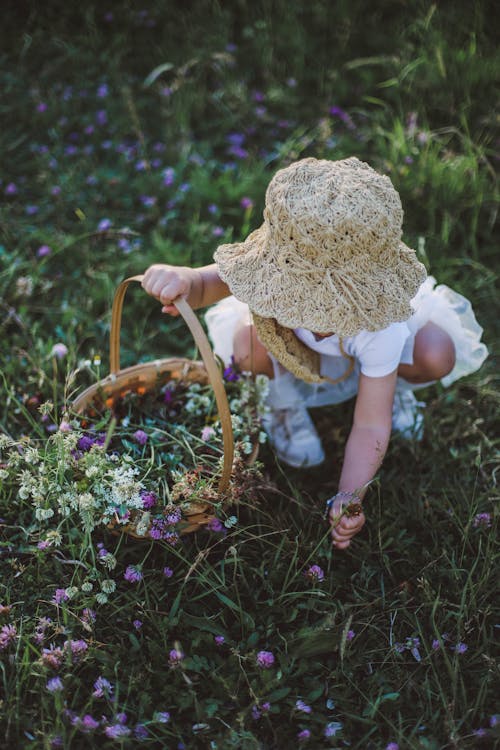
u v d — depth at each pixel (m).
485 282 2.77
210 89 3.56
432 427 2.31
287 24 3.74
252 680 1.69
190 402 2.02
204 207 3.00
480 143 3.18
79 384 2.36
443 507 2.05
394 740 1.62
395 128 3.08
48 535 1.70
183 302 1.63
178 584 1.86
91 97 3.43
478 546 1.96
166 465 1.88
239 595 1.83
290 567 1.79
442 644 1.67
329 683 1.73
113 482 1.68
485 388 2.50
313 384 2.19
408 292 1.66
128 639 1.77
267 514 1.89
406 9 3.72
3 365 2.39
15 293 2.60
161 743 1.59
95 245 2.86
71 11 3.81
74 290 2.71
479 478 2.20
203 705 1.64
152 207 2.98
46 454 1.79
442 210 2.92
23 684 1.67
